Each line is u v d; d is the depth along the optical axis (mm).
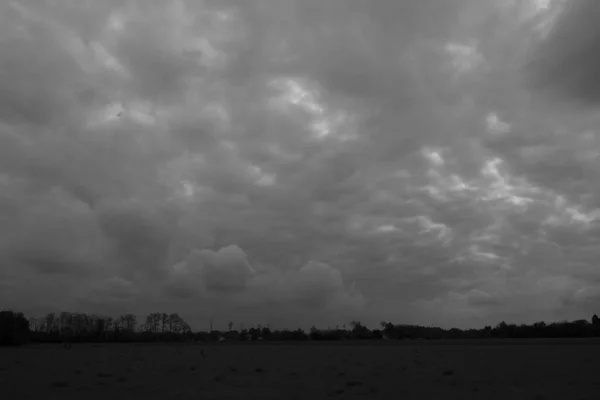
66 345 108312
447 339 193125
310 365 54688
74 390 32719
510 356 69125
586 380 38125
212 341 191875
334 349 103188
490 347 104625
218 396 30047
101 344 151750
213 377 41312
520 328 199625
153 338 192000
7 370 47156
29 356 71750
